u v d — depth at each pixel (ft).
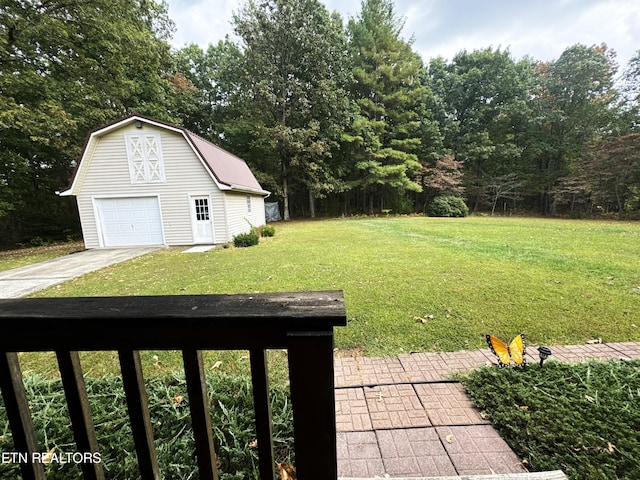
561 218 53.52
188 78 61.72
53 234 41.45
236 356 7.89
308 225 46.62
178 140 29.30
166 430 4.95
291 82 51.72
